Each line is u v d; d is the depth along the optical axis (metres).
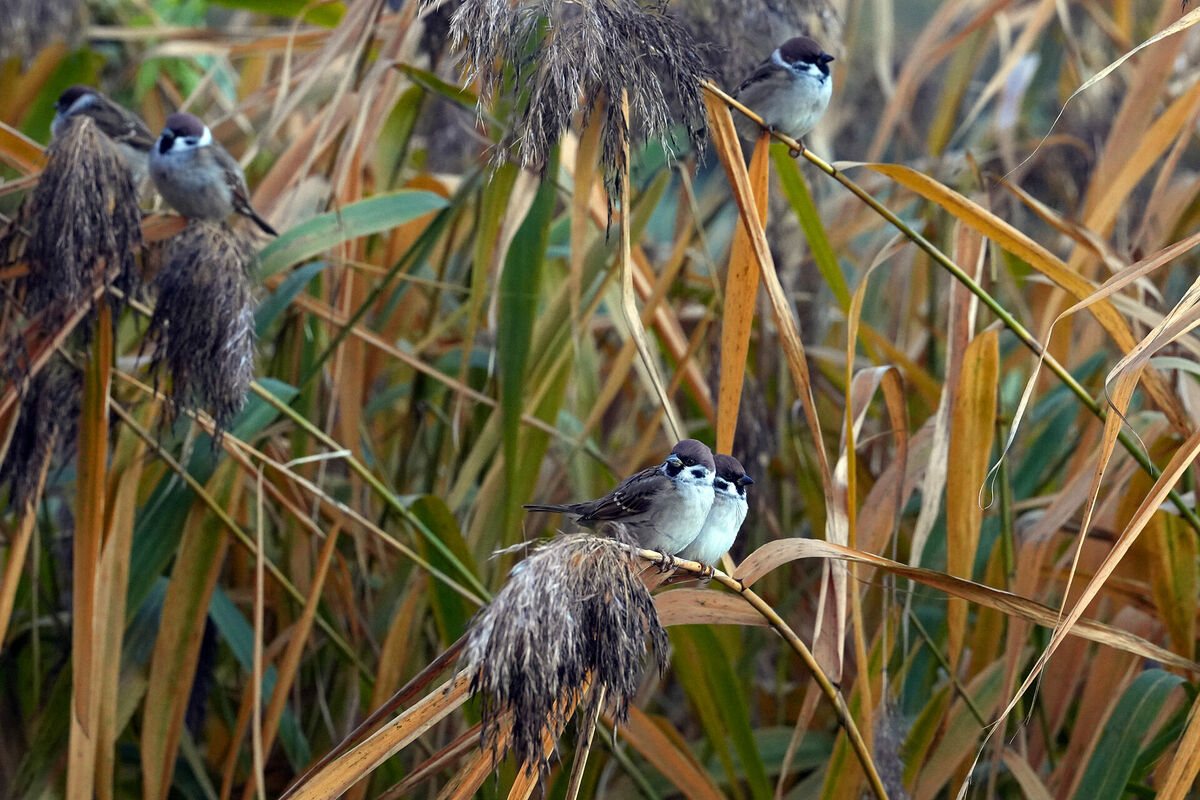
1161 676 5.96
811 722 8.79
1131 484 7.16
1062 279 6.00
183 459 7.01
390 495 6.77
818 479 9.23
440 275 9.13
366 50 8.23
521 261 6.94
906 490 6.93
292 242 7.48
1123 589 7.14
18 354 6.01
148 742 6.76
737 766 8.25
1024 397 4.63
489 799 6.58
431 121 10.93
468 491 8.80
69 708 6.95
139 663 7.34
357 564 9.03
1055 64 11.70
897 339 10.38
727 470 5.85
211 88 11.82
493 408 8.28
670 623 5.04
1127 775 5.76
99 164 5.79
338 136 8.38
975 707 6.54
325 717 7.61
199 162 7.18
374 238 9.47
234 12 13.30
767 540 8.86
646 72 4.66
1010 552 7.14
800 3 7.46
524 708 3.89
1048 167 10.93
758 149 6.02
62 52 10.04
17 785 6.82
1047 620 5.06
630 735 6.76
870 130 12.48
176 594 6.87
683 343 8.48
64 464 7.25
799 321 9.55
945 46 9.78
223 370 5.93
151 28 10.32
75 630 6.17
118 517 6.77
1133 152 7.82
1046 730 7.25
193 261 5.87
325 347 8.56
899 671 6.93
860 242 13.34
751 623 5.07
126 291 6.20
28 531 6.38
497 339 7.07
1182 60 10.30
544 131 4.54
